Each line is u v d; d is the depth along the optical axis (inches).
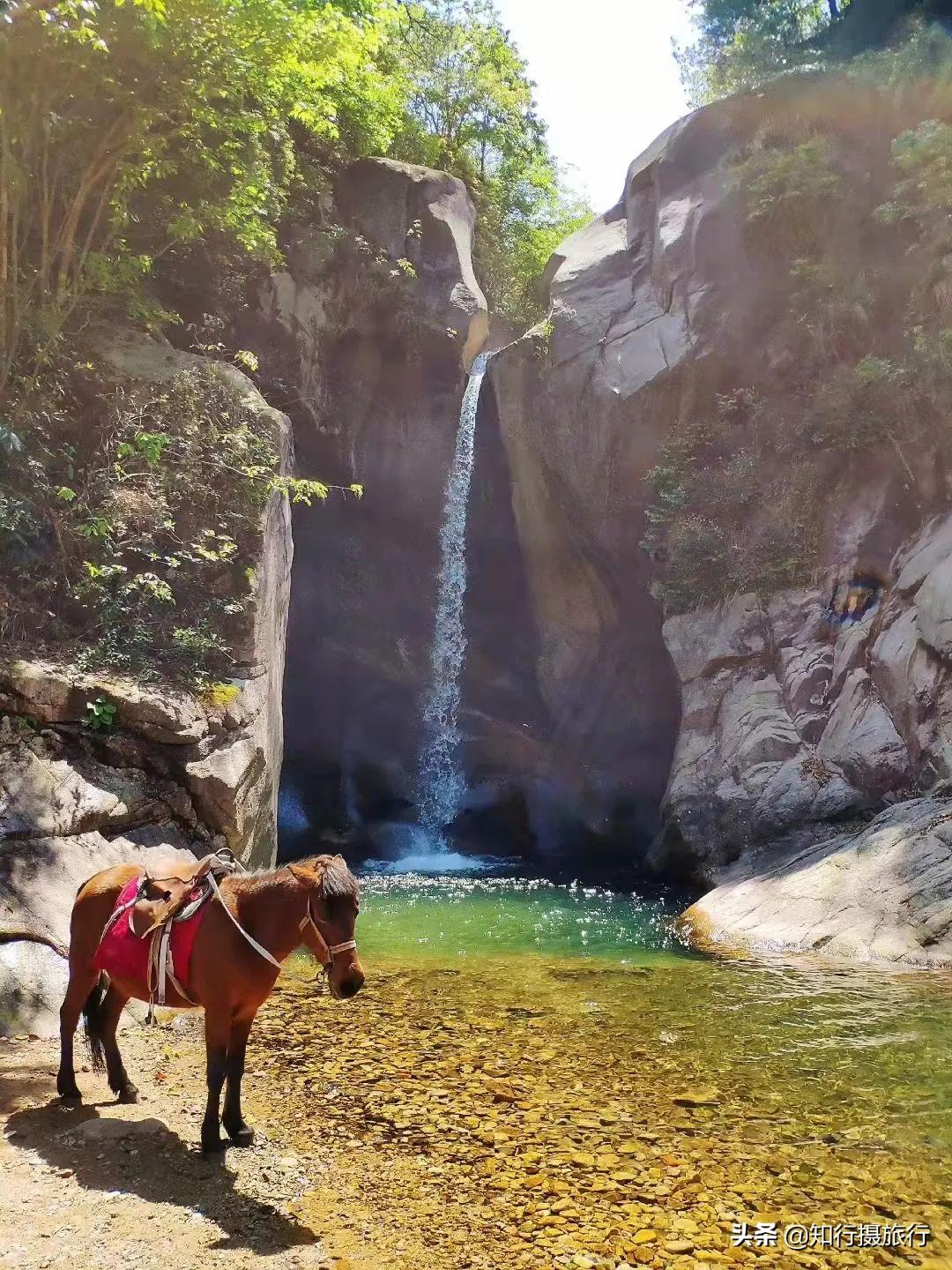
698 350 641.6
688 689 570.3
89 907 209.3
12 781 303.1
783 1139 197.9
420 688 780.6
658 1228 163.2
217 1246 154.6
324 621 762.8
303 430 715.4
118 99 439.2
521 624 802.2
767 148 659.4
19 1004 250.7
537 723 762.2
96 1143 188.5
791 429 600.1
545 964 349.1
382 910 472.4
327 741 769.6
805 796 481.4
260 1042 254.1
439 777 771.4
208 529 419.2
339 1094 219.5
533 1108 212.8
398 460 762.2
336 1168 183.5
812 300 612.1
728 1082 228.7
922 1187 177.9
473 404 767.7
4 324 423.8
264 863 423.2
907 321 557.3
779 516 576.4
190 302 645.9
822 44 834.8
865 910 373.1
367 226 751.1
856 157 620.1
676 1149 192.9
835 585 539.5
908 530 521.7
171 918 188.9
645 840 665.0
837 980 320.2
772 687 535.2
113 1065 211.3
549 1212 167.9
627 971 336.5
